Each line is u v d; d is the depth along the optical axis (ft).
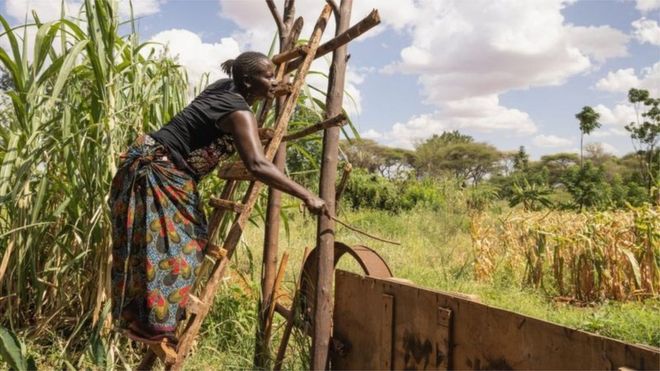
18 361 10.30
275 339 14.30
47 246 14.40
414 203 62.69
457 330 8.32
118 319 9.66
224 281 16.08
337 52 10.98
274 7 12.32
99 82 12.82
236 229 9.88
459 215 44.11
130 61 14.06
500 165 204.54
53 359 12.66
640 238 24.02
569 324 17.54
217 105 9.55
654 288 23.61
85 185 12.96
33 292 14.37
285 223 16.98
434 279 24.43
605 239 23.91
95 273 13.48
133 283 9.53
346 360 11.25
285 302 18.03
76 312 14.29
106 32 12.92
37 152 12.69
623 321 16.89
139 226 9.47
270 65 10.25
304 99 15.11
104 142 13.30
